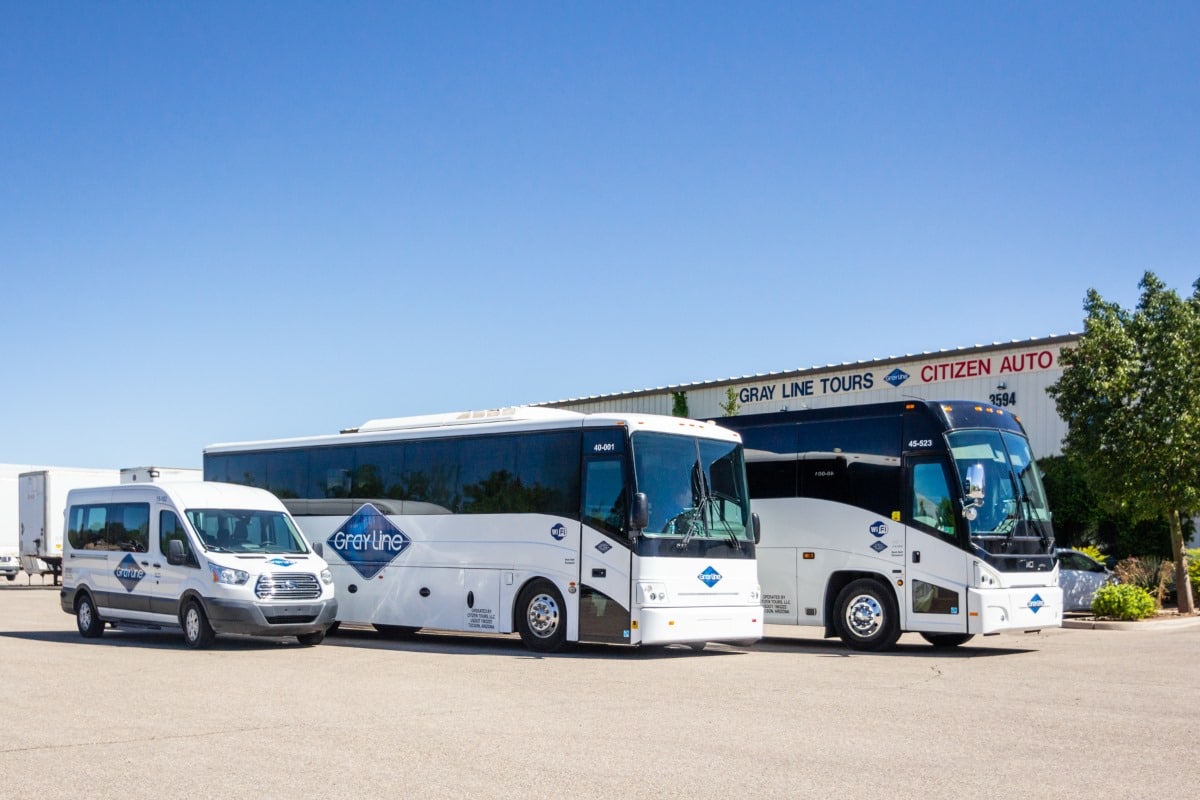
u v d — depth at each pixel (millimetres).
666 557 16469
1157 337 23812
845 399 36469
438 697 11992
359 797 7406
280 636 18375
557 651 17359
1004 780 7902
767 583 19016
